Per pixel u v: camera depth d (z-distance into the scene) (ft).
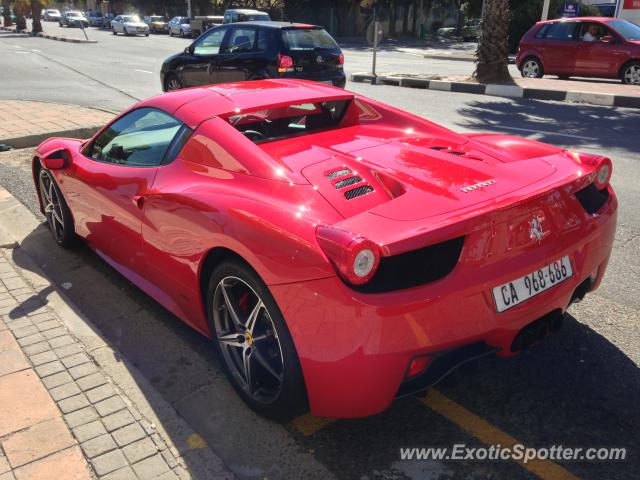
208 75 33.65
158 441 7.70
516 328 7.43
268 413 8.05
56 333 10.21
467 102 36.99
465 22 135.23
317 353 6.88
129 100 36.94
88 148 12.55
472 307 6.95
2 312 10.99
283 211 7.42
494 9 42.63
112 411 8.20
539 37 47.09
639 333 10.27
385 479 7.24
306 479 7.26
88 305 11.71
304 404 7.65
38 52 77.87
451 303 6.77
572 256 8.06
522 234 7.39
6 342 9.91
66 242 13.97
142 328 10.85
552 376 9.13
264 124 10.77
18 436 7.70
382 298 6.48
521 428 8.06
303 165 8.77
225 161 8.88
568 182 8.02
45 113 30.14
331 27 138.51
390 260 6.66
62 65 59.52
